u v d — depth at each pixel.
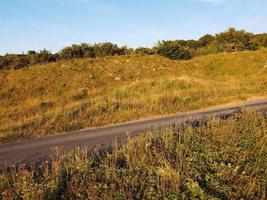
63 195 6.23
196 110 18.48
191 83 26.20
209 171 7.20
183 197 6.02
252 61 42.25
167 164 7.26
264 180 6.90
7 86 28.81
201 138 9.63
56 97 25.83
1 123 17.52
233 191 6.50
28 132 13.96
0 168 8.63
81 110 17.56
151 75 34.22
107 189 6.36
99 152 9.45
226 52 50.59
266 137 9.33
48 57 37.97
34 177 7.17
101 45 42.22
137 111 17.66
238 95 22.77
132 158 7.88
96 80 31.28
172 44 48.66
